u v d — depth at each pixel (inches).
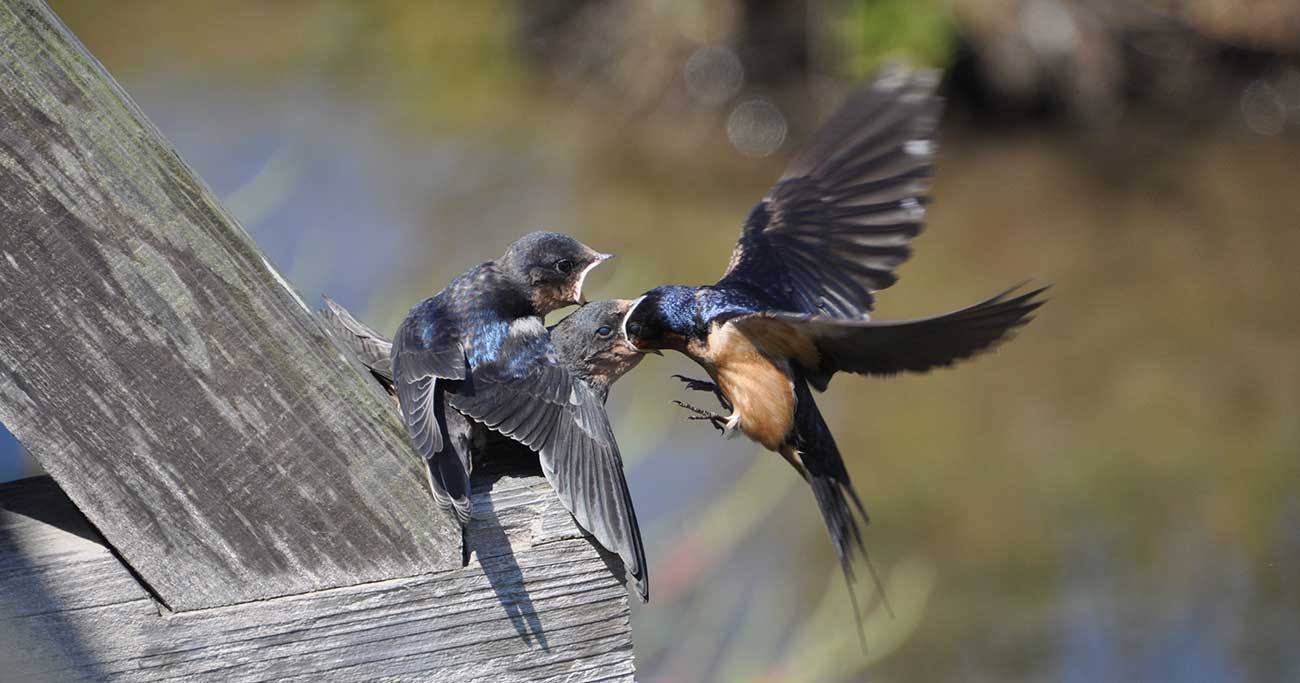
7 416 167.5
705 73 882.8
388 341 230.4
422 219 704.4
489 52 933.8
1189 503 561.6
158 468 170.6
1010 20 852.0
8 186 163.6
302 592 175.2
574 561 181.6
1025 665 479.5
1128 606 500.4
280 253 634.2
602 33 909.2
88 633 171.9
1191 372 652.1
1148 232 775.7
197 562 172.7
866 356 203.0
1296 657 477.7
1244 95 877.2
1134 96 879.7
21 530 176.1
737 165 848.9
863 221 234.5
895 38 848.3
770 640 431.5
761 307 228.1
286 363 171.3
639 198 789.9
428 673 177.9
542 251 241.4
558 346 234.5
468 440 202.5
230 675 174.2
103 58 901.8
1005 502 565.6
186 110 823.1
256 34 951.6
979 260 751.1
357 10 987.3
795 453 223.9
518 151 823.7
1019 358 669.3
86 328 167.0
